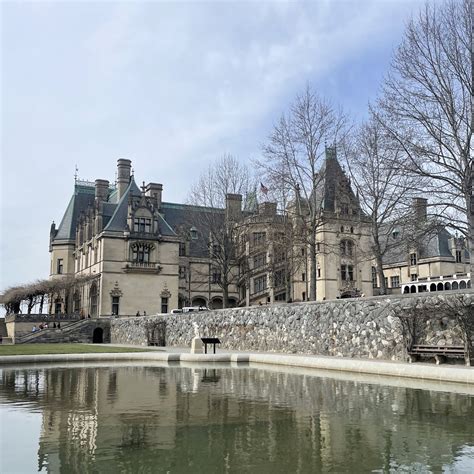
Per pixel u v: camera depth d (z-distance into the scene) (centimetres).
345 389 1470
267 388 1538
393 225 2920
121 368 2353
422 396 1305
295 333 2919
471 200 2598
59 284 6388
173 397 1375
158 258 6656
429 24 2711
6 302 7056
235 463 743
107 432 951
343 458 761
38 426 1009
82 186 8581
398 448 815
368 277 6656
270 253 5022
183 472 704
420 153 2683
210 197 5572
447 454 778
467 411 1102
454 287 6744
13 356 2561
